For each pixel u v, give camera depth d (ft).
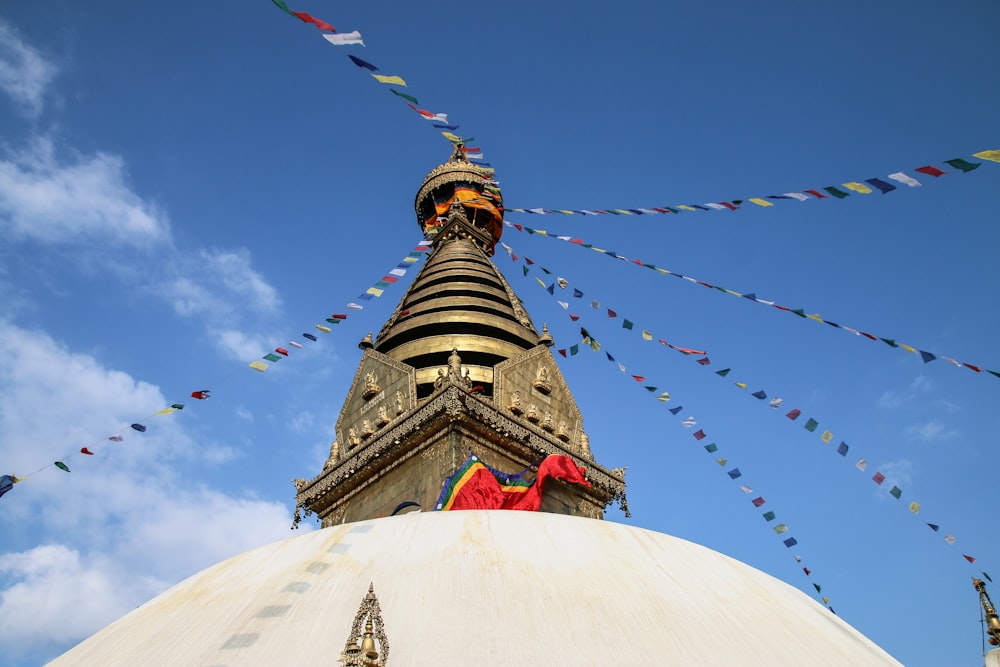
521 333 104.27
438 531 47.01
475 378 94.02
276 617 39.75
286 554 47.55
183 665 37.73
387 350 102.68
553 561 44.65
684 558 49.47
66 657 44.80
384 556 44.75
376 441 87.40
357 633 35.14
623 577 44.34
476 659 36.19
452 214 123.24
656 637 39.65
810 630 46.06
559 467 77.36
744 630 42.57
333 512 90.74
